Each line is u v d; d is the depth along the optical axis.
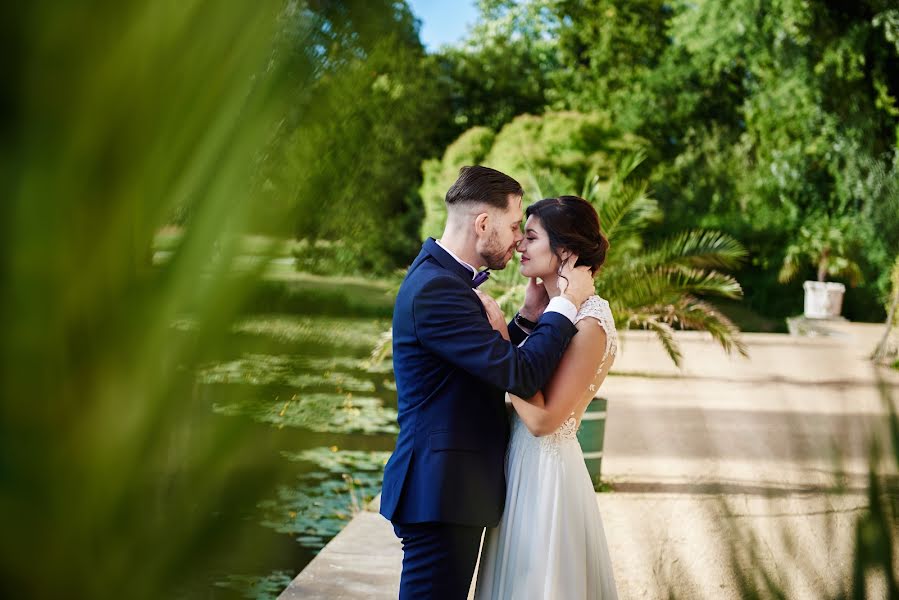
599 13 24.89
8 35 0.18
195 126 0.20
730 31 19.27
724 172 20.66
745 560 0.54
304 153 0.22
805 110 17.27
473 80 23.95
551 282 2.61
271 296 0.22
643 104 22.88
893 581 0.53
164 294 0.20
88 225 0.19
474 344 2.31
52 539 0.19
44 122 0.19
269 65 0.22
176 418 0.20
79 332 0.19
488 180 2.50
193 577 0.20
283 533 0.22
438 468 2.38
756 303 19.14
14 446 0.19
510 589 2.47
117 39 0.19
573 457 2.56
